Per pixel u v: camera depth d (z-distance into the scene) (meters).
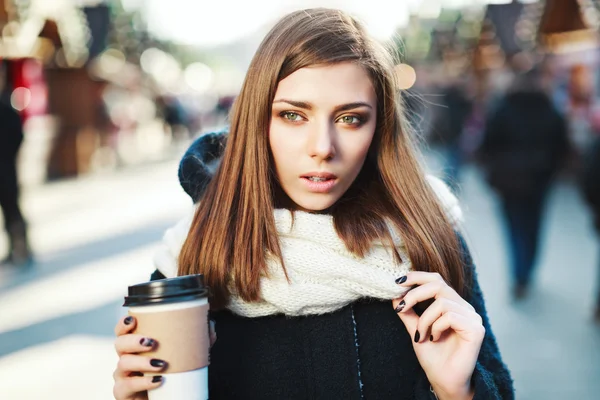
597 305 5.28
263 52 1.38
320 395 1.39
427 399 1.38
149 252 8.28
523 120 6.17
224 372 1.43
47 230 10.10
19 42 14.21
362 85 1.35
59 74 17.27
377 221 1.43
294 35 1.34
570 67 14.05
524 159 6.09
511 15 18.55
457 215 1.65
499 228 9.37
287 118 1.35
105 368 4.41
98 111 19.66
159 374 1.20
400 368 1.42
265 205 1.38
